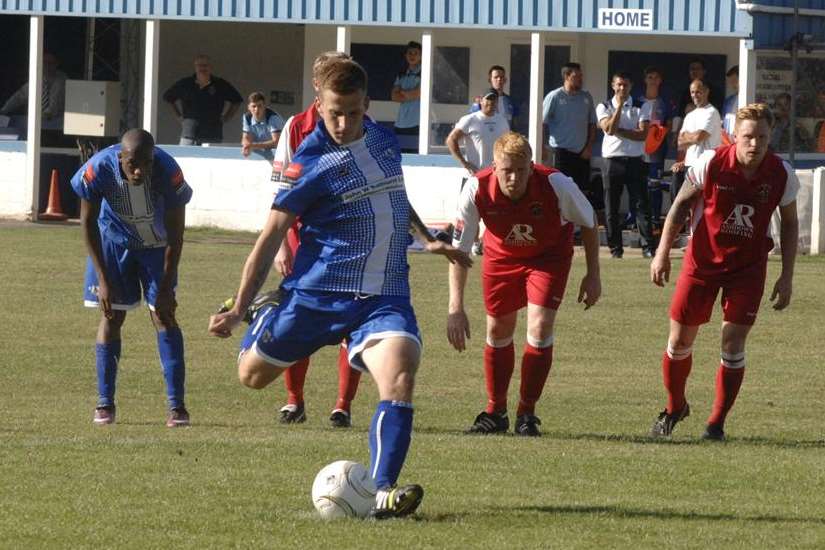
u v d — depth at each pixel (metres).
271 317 16.73
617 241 50.59
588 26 53.69
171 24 67.69
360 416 24.92
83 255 49.00
